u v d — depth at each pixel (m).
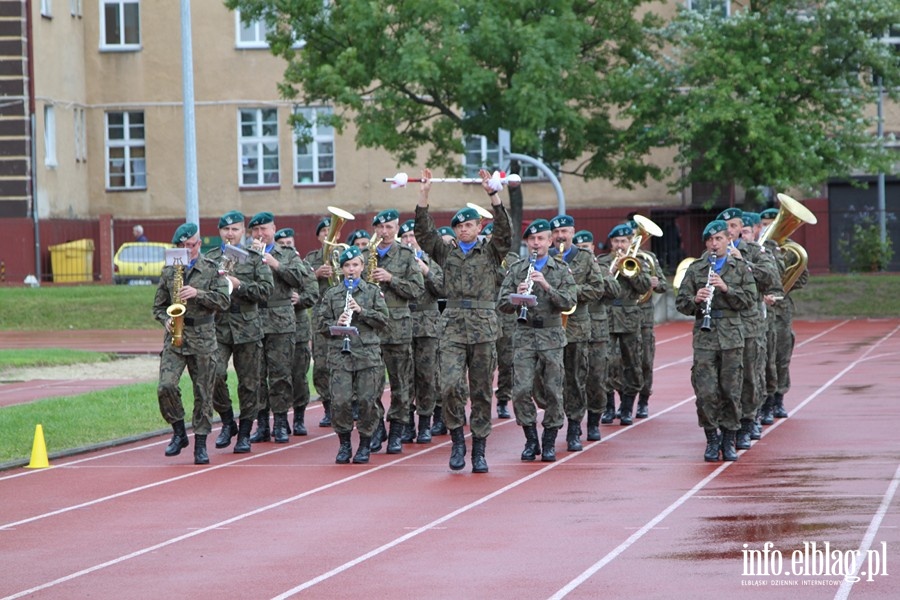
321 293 33.69
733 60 67.69
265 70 85.94
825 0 70.19
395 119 65.94
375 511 21.23
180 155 86.06
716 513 20.09
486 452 27.70
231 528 20.22
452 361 24.86
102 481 25.12
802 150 67.62
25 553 18.94
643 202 82.94
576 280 27.50
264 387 30.02
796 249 30.83
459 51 62.81
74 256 79.12
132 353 53.16
